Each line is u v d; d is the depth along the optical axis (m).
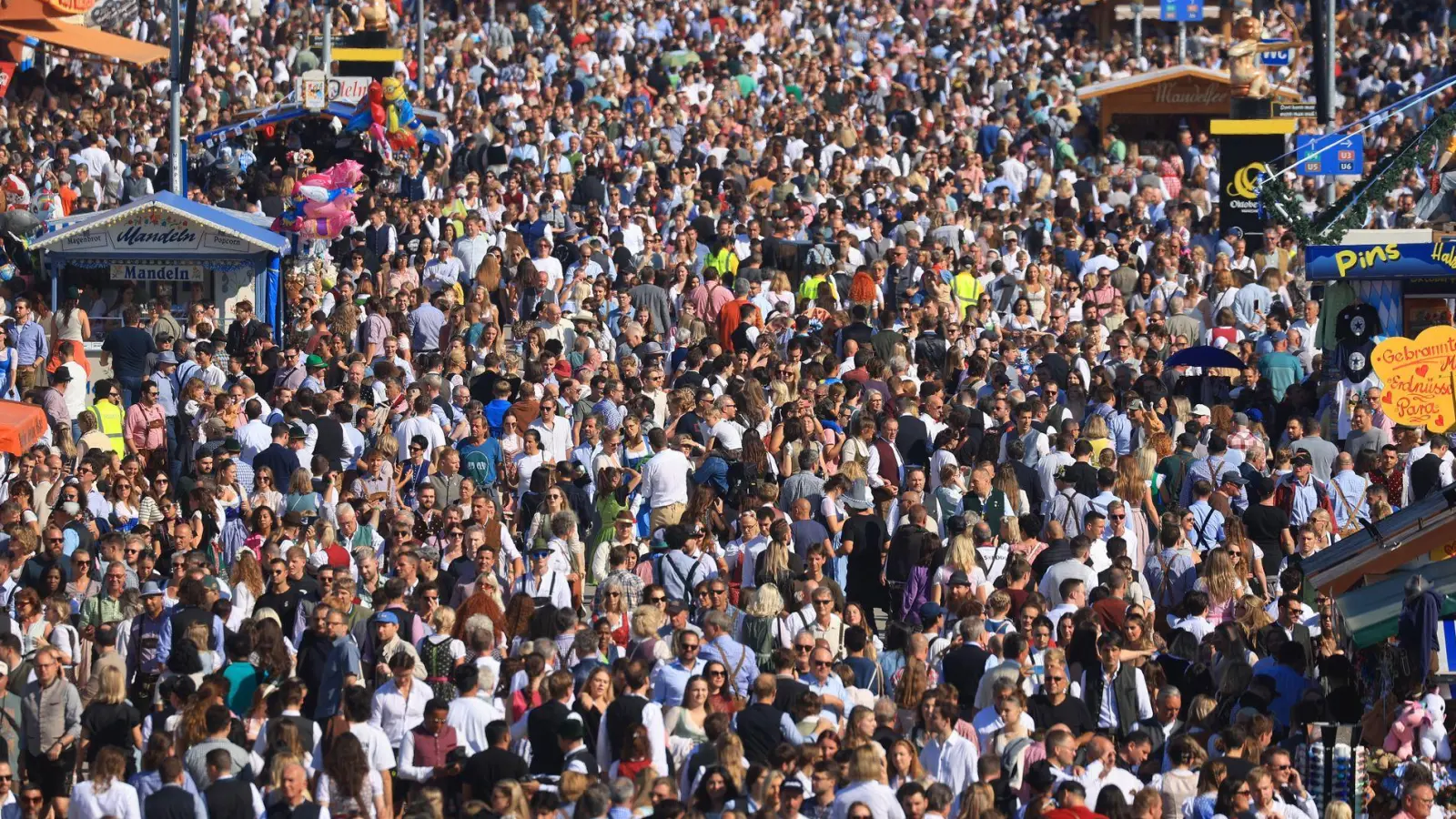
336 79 144.12
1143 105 166.12
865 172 140.75
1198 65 190.62
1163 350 104.25
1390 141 162.62
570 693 56.66
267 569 70.12
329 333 96.69
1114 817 52.03
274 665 59.38
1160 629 69.69
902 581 74.12
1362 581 64.00
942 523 79.50
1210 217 140.12
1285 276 117.88
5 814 53.69
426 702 57.69
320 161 140.25
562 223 127.06
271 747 54.12
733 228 126.31
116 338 98.12
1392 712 58.69
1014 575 67.06
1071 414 89.94
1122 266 120.25
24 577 69.25
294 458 80.69
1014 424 86.31
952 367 98.12
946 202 135.62
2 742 58.84
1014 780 56.41
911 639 60.91
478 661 58.53
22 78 157.88
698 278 112.50
